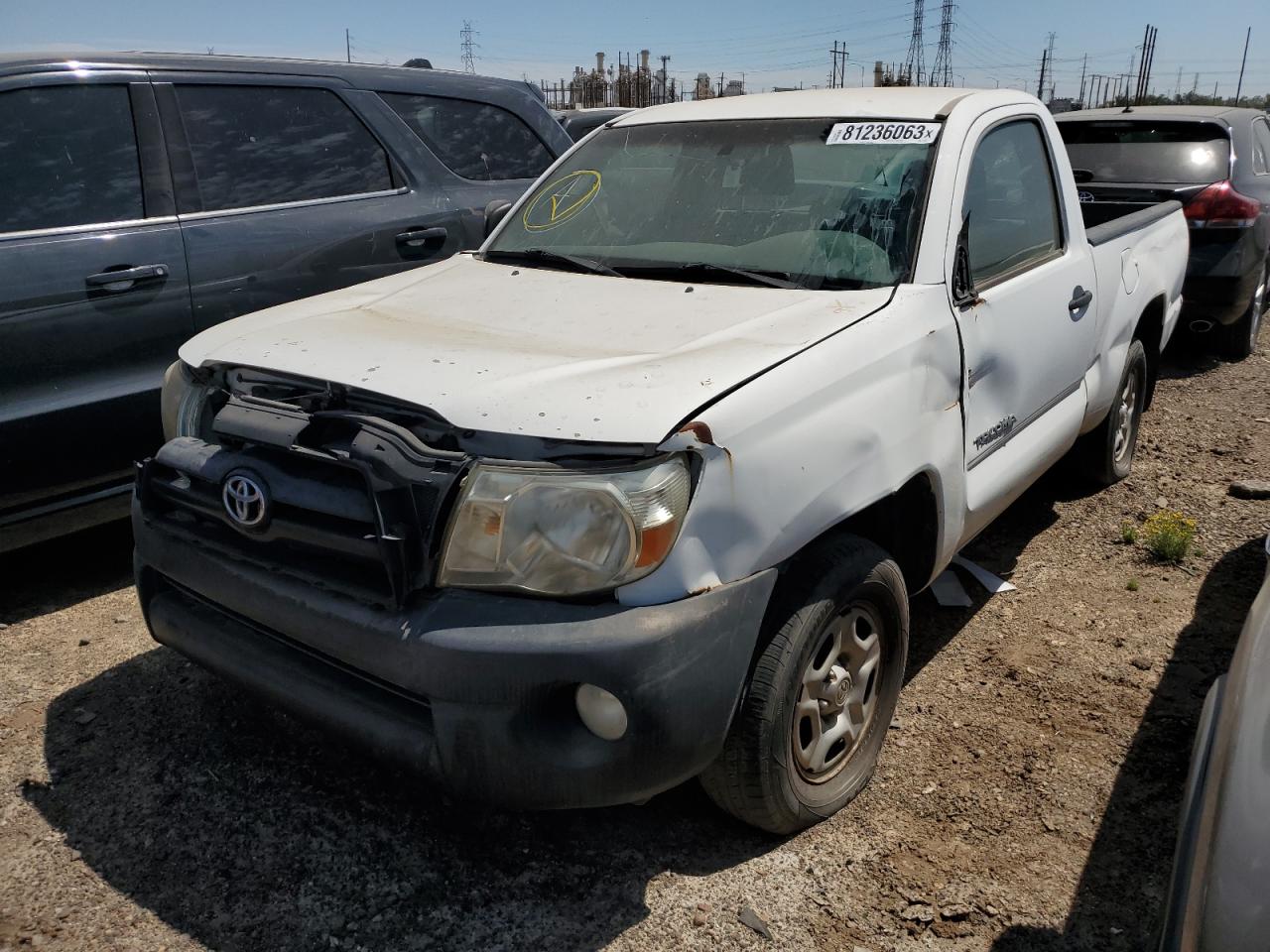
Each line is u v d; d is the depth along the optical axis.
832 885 2.50
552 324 2.72
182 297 3.99
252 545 2.43
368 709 2.27
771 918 2.39
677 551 2.13
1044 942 2.34
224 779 2.81
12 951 2.22
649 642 2.06
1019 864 2.58
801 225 3.12
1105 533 4.61
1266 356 7.98
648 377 2.27
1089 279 3.99
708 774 2.44
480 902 2.41
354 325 2.77
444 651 2.07
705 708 2.16
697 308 2.77
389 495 2.11
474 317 2.84
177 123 4.12
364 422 2.19
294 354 2.53
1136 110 7.70
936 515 2.92
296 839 2.60
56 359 3.68
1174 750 3.03
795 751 2.49
